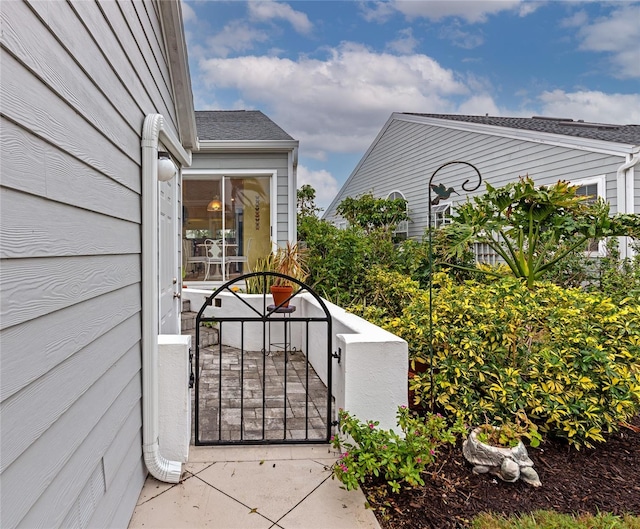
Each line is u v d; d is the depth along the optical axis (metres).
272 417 3.04
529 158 8.24
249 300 5.11
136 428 2.03
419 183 11.52
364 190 14.66
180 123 4.57
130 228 1.99
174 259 4.25
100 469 1.50
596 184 7.04
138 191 2.16
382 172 13.43
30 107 1.02
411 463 2.08
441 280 4.30
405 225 11.98
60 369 1.17
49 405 1.10
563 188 5.30
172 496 2.06
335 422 2.51
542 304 3.26
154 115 2.38
